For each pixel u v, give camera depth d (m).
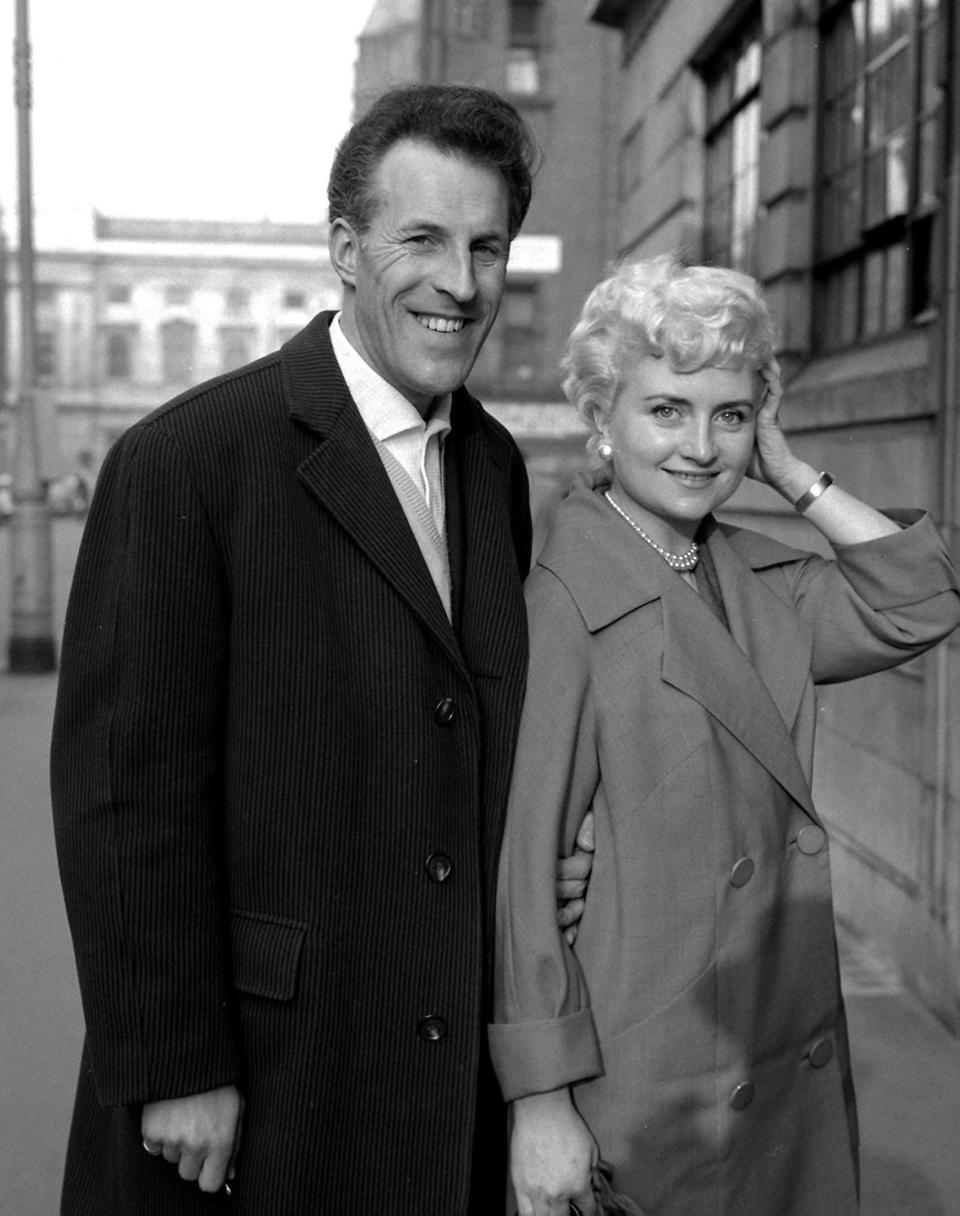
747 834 1.77
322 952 1.71
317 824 1.71
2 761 7.59
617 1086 1.73
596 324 1.83
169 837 1.68
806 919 1.82
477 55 19.84
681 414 1.79
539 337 20.38
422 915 1.73
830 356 5.30
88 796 1.69
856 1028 3.86
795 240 5.67
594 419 1.90
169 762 1.68
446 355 1.76
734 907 1.75
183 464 1.69
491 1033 1.73
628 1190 1.73
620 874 1.75
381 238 1.72
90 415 47.97
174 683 1.68
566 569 1.84
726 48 7.02
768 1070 1.79
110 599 1.69
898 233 4.73
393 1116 1.74
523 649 1.82
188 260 46.72
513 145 1.74
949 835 3.79
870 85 5.02
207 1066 1.69
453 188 1.69
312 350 1.81
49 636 10.92
